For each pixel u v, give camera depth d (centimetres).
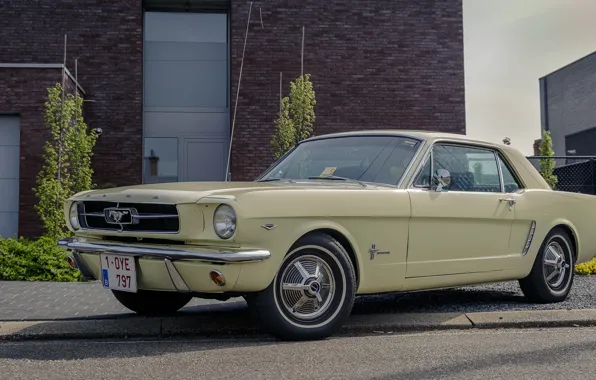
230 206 447
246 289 455
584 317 575
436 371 400
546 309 626
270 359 430
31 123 1261
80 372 402
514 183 638
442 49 1514
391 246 523
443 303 664
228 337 512
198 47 1530
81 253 514
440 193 557
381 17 1505
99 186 1438
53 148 1144
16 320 563
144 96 1511
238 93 1434
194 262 451
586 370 403
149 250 462
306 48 1489
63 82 1270
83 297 688
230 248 449
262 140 1468
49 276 852
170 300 596
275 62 1480
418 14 1512
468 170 601
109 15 1462
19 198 1262
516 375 392
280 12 1486
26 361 431
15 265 857
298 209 471
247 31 1474
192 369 407
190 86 1523
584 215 693
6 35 1448
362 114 1497
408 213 529
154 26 1523
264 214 455
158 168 1505
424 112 1507
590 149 3272
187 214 455
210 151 1515
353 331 529
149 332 517
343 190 500
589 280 821
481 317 571
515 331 539
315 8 1495
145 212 479
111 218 496
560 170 1909
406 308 634
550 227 650
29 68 1265
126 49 1462
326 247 487
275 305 472
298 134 1317
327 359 430
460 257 571
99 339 511
